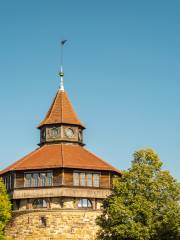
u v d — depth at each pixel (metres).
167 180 76.00
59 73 107.12
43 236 90.12
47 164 92.25
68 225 90.31
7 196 87.31
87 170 93.00
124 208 73.12
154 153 77.75
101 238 77.00
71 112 103.12
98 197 92.12
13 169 93.56
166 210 73.44
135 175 76.12
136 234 71.19
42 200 92.50
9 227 93.00
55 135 100.19
